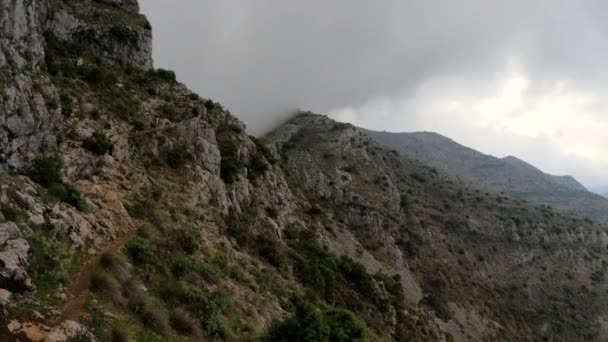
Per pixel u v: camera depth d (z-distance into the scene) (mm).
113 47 62625
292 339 25938
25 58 33344
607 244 181250
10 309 15672
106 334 17844
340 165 157375
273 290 39219
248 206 58781
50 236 21812
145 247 26938
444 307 117438
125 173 38219
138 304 21438
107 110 46656
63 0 61281
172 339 21156
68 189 28656
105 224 28047
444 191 187000
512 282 147375
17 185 23781
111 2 68625
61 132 35781
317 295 50188
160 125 50906
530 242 166375
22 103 30156
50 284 18969
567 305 144500
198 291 26828
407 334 66625
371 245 121438
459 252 147375
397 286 81625
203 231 38812
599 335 136375
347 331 26859
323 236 83625
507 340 121562
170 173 45531
